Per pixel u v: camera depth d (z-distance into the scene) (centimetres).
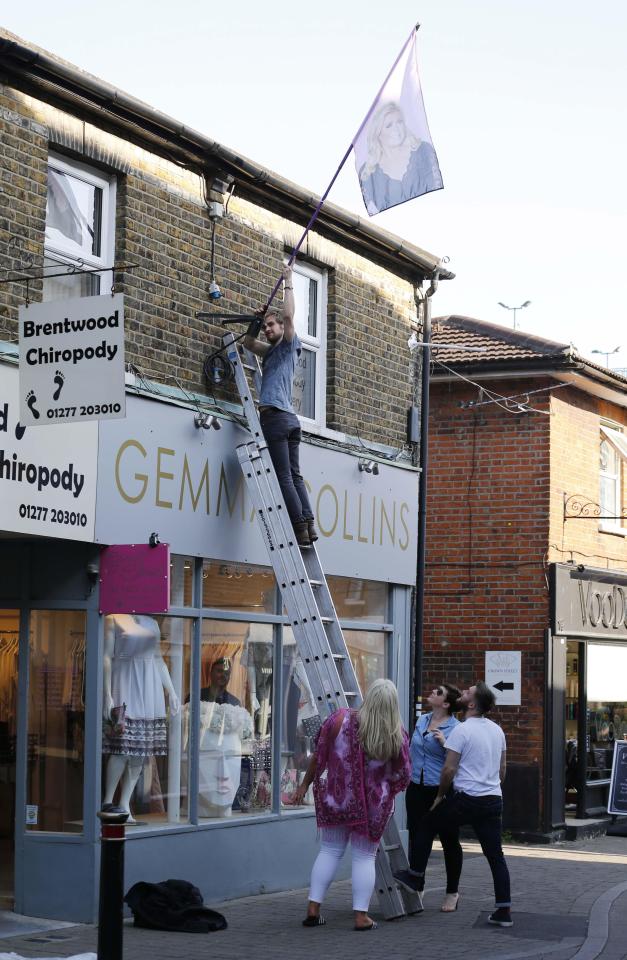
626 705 2286
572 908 1254
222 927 1109
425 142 1231
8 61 1095
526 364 2025
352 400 1566
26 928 1096
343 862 1476
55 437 1102
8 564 1193
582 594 2111
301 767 1452
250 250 1398
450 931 1114
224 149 1306
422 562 1702
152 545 1141
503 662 2009
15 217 1103
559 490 2075
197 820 1269
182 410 1263
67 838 1138
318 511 1472
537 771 1995
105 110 1193
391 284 1659
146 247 1247
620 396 2192
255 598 1389
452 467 2109
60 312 997
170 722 1248
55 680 1171
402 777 1122
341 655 1261
